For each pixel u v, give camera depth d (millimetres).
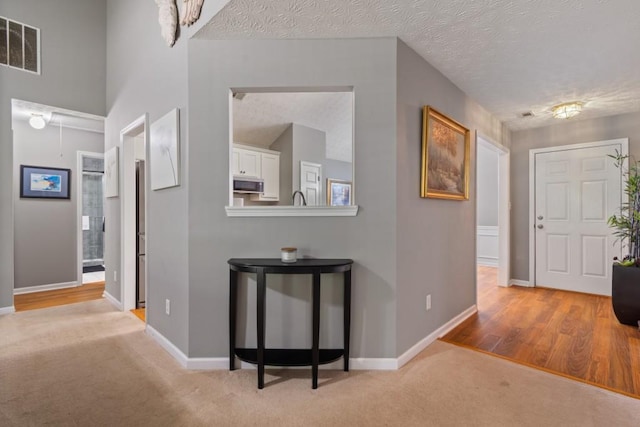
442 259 2785
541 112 3756
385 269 2193
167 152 2434
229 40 2184
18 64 3365
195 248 2203
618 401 1821
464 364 2254
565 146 4219
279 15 1919
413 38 2189
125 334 2828
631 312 2928
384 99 2174
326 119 4348
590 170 4055
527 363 2266
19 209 4301
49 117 4035
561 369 2182
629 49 2326
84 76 3754
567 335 2766
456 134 2936
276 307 2219
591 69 2643
